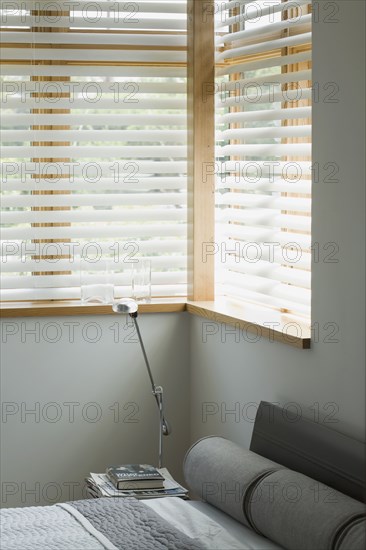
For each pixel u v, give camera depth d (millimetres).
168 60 3900
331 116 2812
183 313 3918
